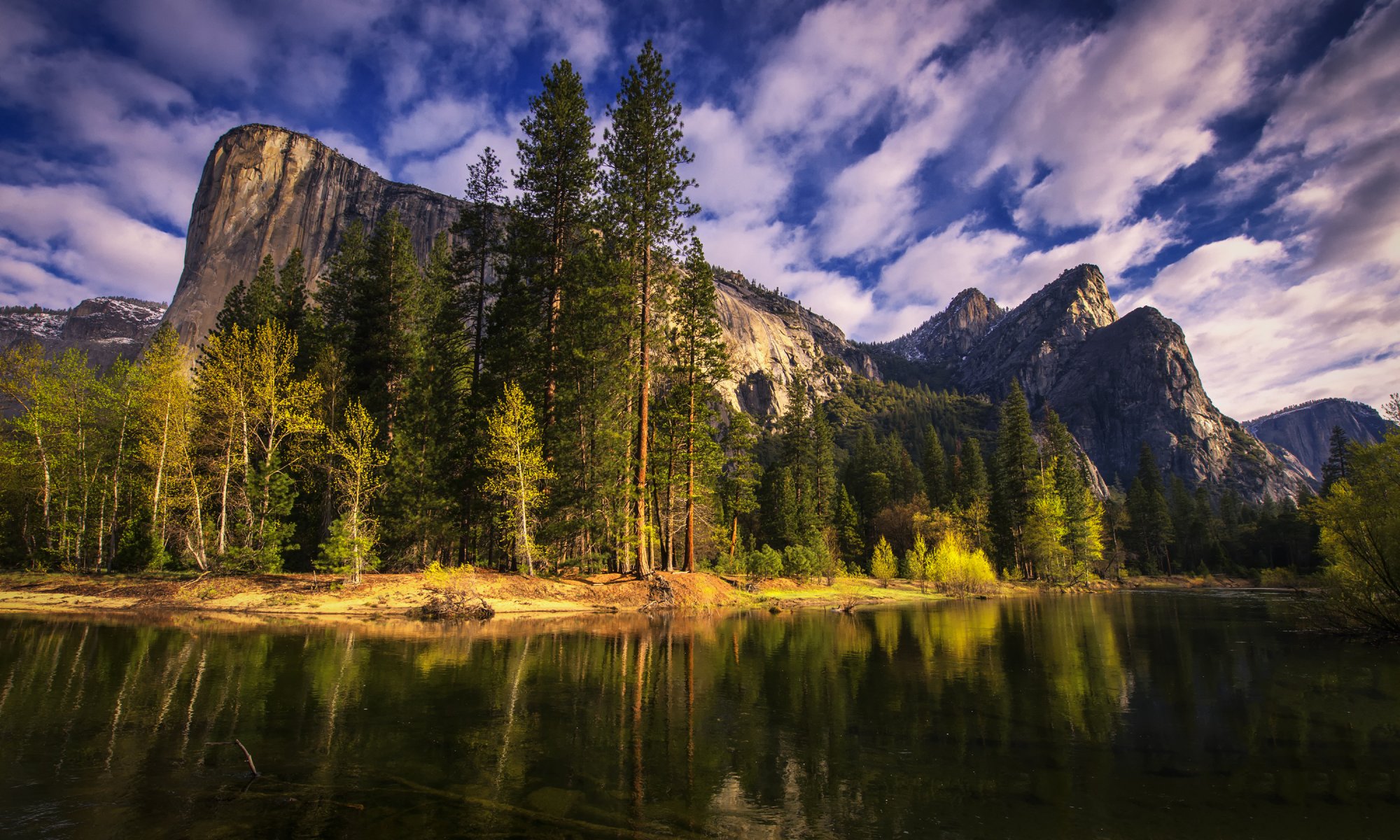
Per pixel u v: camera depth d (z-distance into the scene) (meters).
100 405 32.66
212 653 13.34
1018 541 66.19
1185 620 27.11
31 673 11.05
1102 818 5.75
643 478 29.06
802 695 11.05
